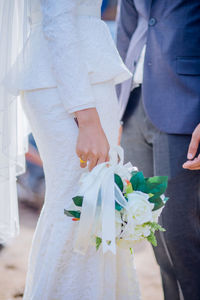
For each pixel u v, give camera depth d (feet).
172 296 5.80
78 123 4.26
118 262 4.67
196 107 5.36
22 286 7.81
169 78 5.52
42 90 4.41
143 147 6.08
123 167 4.31
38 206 14.40
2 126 4.52
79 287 4.42
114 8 16.89
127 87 6.02
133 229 3.97
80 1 4.49
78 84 4.17
